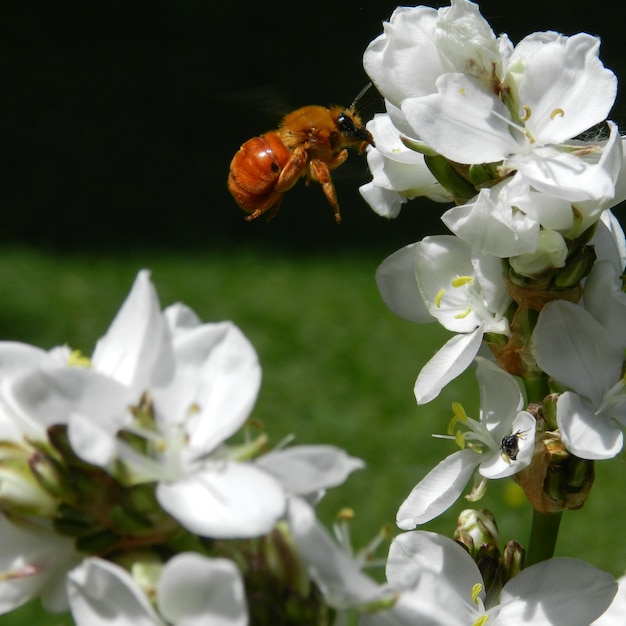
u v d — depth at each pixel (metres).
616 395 0.29
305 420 0.70
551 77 0.29
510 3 1.34
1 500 0.26
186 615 0.24
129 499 0.25
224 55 1.33
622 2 1.32
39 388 0.25
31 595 0.26
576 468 0.29
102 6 1.41
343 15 1.37
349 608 0.26
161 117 1.22
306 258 0.95
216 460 0.25
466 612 0.29
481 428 0.30
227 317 0.84
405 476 0.64
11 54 1.33
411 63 0.29
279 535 0.25
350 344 0.80
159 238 1.00
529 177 0.28
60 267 0.92
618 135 0.29
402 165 0.31
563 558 0.29
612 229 0.30
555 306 0.29
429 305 0.30
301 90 1.26
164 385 0.26
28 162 1.13
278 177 0.37
